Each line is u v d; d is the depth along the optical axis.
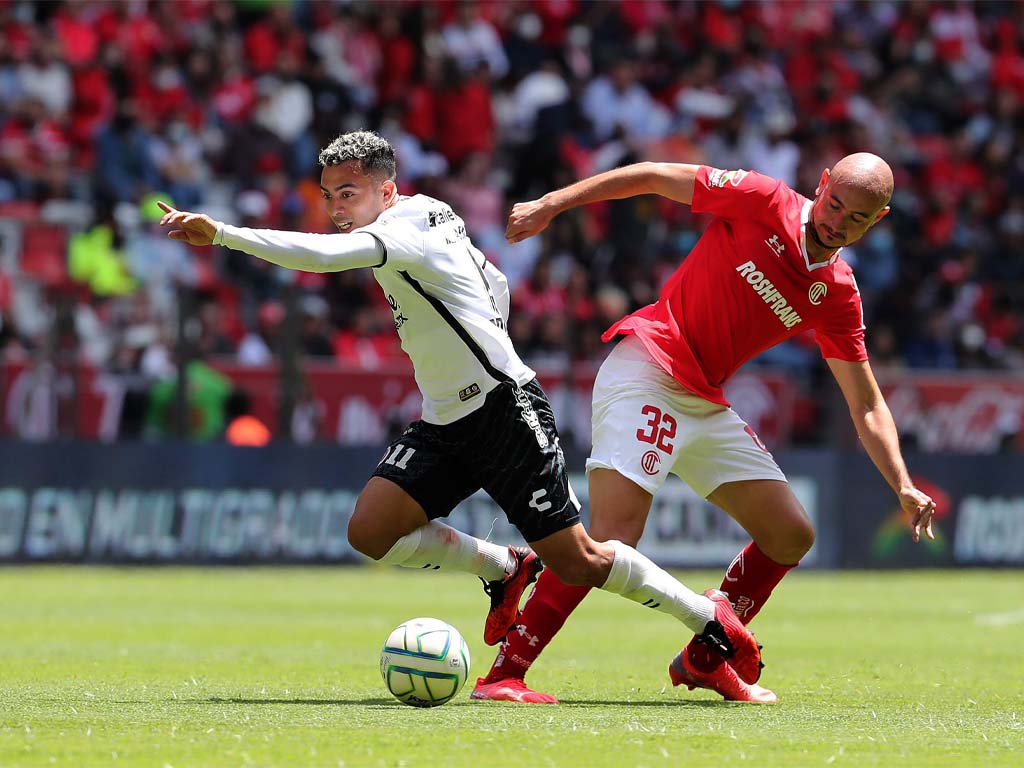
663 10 84.44
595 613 44.59
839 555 62.47
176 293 56.38
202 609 42.12
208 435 56.78
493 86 78.75
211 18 73.62
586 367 60.12
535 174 75.00
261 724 18.12
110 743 16.44
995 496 64.62
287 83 70.88
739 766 15.43
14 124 66.38
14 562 54.56
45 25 71.19
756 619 41.66
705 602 21.39
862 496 62.88
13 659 27.86
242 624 37.56
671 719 19.30
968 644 34.12
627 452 21.56
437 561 21.50
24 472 54.59
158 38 72.06
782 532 22.16
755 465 22.12
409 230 19.53
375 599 46.88
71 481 55.19
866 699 22.62
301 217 67.00
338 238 18.81
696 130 79.75
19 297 57.03
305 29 75.88
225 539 57.00
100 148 64.12
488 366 20.27
